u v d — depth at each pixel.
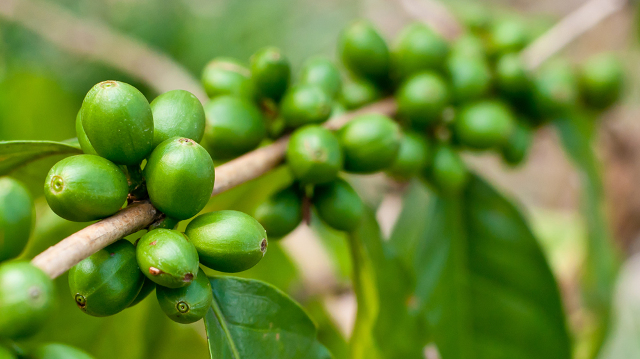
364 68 0.36
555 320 0.37
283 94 0.32
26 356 0.25
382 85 0.36
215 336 0.28
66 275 0.33
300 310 0.29
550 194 0.80
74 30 0.53
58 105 0.50
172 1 0.72
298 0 0.73
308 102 0.31
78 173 0.26
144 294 0.27
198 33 0.71
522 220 0.37
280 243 0.40
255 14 0.71
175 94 0.28
